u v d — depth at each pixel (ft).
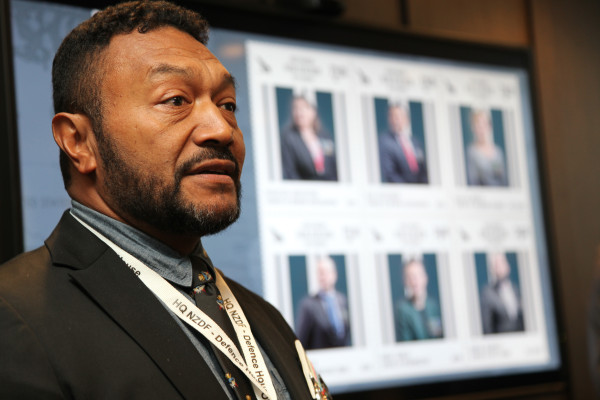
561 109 8.59
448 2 7.93
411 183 7.14
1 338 2.28
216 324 2.65
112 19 2.87
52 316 2.37
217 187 2.68
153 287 2.62
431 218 7.20
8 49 5.11
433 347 6.95
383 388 6.56
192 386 2.39
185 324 2.63
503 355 7.37
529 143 8.02
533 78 8.12
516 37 8.44
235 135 2.87
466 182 7.50
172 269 2.74
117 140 2.69
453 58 7.66
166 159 2.65
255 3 6.61
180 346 2.47
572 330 8.10
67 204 5.26
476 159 7.61
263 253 6.19
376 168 6.95
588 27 9.03
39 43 5.32
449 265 7.23
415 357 6.83
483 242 7.49
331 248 6.56
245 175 6.20
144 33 2.82
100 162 2.76
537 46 8.55
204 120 2.72
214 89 2.84
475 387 7.12
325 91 6.78
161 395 2.32
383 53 7.21
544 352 7.64
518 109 8.02
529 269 7.74
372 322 6.66
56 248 2.64
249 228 6.15
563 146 8.51
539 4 8.64
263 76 6.44
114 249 2.68
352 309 6.57
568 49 8.79
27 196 5.09
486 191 7.61
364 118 6.97
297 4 6.73
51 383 2.23
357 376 6.48
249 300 3.31
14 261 2.64
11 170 5.01
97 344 2.35
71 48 2.90
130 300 2.51
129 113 2.69
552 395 7.63
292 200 6.42
